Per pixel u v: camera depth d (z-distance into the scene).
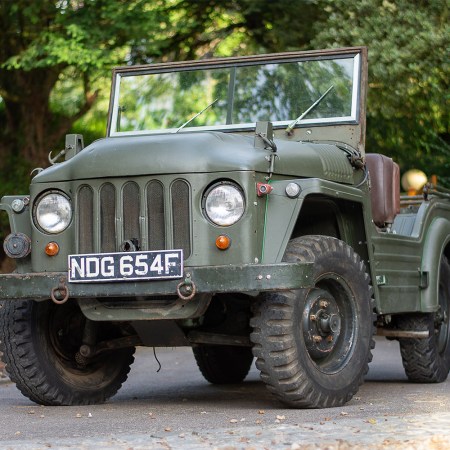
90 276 9.50
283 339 9.25
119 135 12.02
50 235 9.92
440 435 7.16
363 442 6.99
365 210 10.46
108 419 9.39
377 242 10.86
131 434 8.09
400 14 21.55
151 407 10.39
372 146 26.33
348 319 10.07
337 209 10.39
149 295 9.43
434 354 12.67
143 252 9.34
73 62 23.28
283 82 11.57
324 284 9.95
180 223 9.40
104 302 9.82
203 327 10.64
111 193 9.66
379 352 19.16
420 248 12.12
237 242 9.24
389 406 9.93
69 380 10.66
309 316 9.57
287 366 9.29
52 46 22.55
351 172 10.82
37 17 23.19
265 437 7.39
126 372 11.17
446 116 25.16
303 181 9.41
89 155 9.80
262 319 9.28
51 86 26.38
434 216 12.67
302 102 11.45
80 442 7.50
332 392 9.68
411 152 26.25
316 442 7.02
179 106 11.92
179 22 24.03
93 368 10.94
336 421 8.27
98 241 9.66
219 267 9.08
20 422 9.38
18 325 10.35
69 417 9.66
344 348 10.01
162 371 15.67
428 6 21.77
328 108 11.34
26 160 26.58
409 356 12.66
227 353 13.23
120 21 22.77
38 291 9.69
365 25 21.81
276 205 9.41
